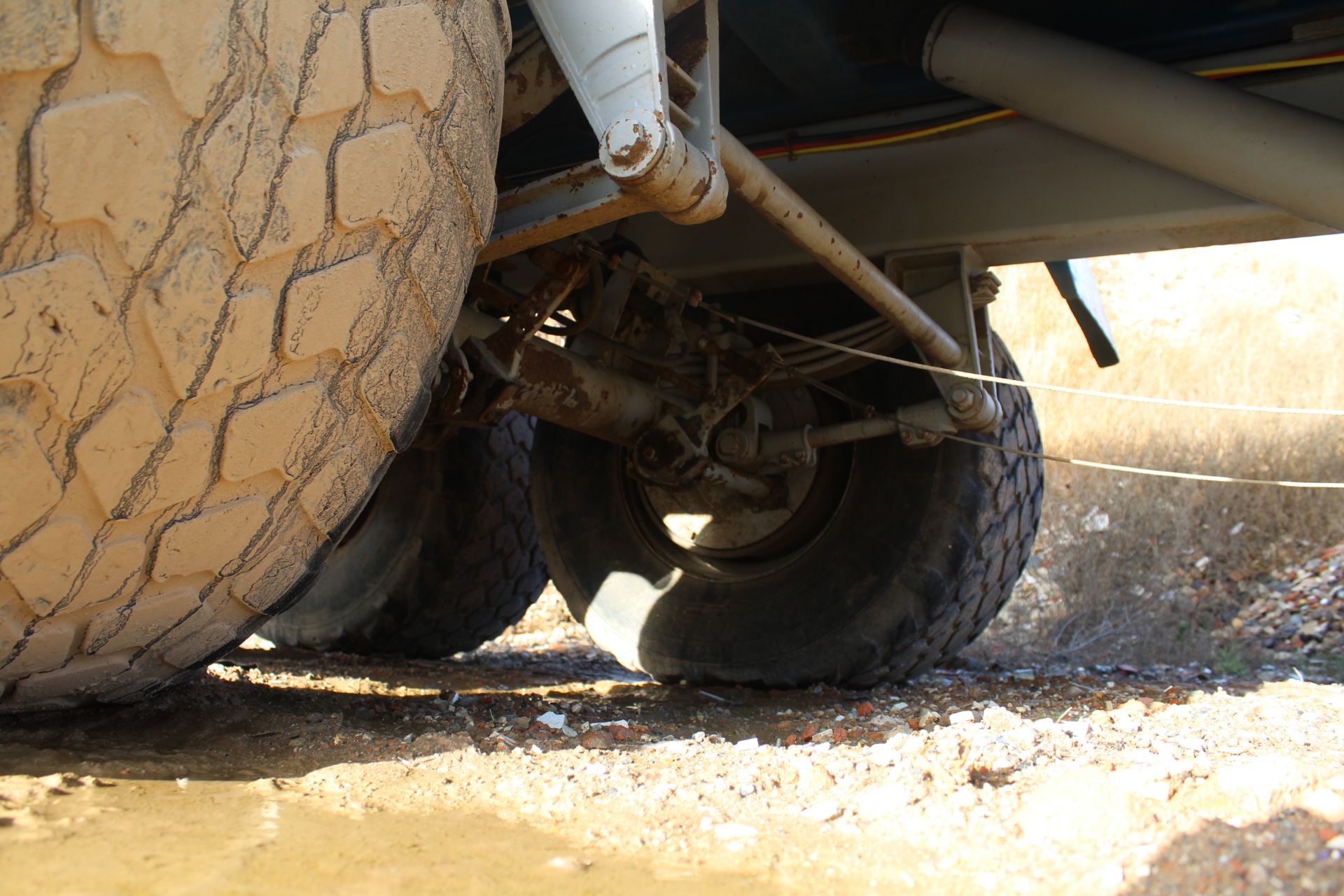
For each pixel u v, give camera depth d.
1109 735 1.89
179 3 1.06
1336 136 2.20
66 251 1.06
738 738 2.25
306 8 1.17
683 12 1.84
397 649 3.90
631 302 2.99
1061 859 1.23
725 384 2.90
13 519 1.15
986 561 2.98
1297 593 5.56
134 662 1.52
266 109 1.15
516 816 1.40
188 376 1.18
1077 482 6.73
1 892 1.01
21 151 1.00
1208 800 1.35
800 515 3.21
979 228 2.75
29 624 1.29
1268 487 6.44
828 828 1.38
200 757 1.63
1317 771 1.39
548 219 1.84
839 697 2.93
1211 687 3.12
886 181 2.87
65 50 1.00
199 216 1.12
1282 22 2.55
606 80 1.67
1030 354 8.59
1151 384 8.03
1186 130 2.30
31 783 1.34
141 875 1.08
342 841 1.24
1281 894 1.06
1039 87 2.46
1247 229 2.57
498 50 1.49
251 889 1.08
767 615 3.12
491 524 3.78
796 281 3.14
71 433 1.14
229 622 1.56
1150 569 5.97
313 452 1.39
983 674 3.51
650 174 1.64
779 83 2.94
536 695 2.84
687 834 1.35
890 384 3.07
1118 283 9.36
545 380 2.60
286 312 1.24
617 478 3.50
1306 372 7.90
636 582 3.39
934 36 2.55
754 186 2.03
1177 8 2.58
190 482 1.27
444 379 2.33
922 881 1.20
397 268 1.36
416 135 1.31
